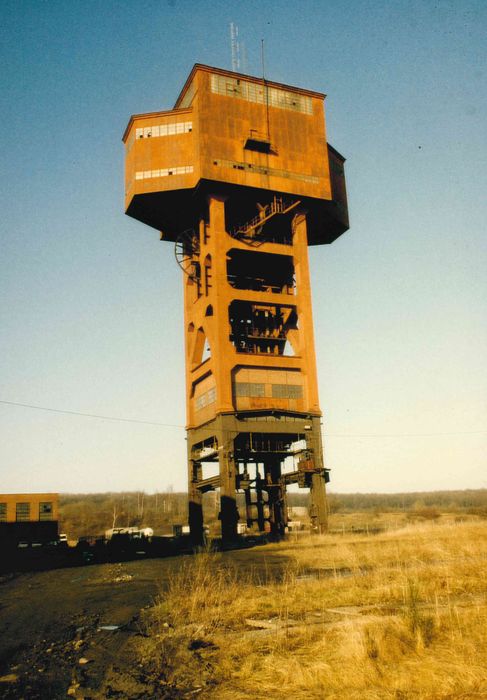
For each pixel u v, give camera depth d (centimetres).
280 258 5447
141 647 1146
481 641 984
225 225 5603
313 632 1146
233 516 4538
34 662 1112
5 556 4409
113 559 3884
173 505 17638
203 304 5253
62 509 15975
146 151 5269
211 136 5097
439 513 10175
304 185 5350
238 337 5378
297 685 845
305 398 5062
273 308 5447
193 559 3312
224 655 1030
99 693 902
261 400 4925
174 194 5216
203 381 5284
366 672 856
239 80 5347
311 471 4844
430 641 1016
